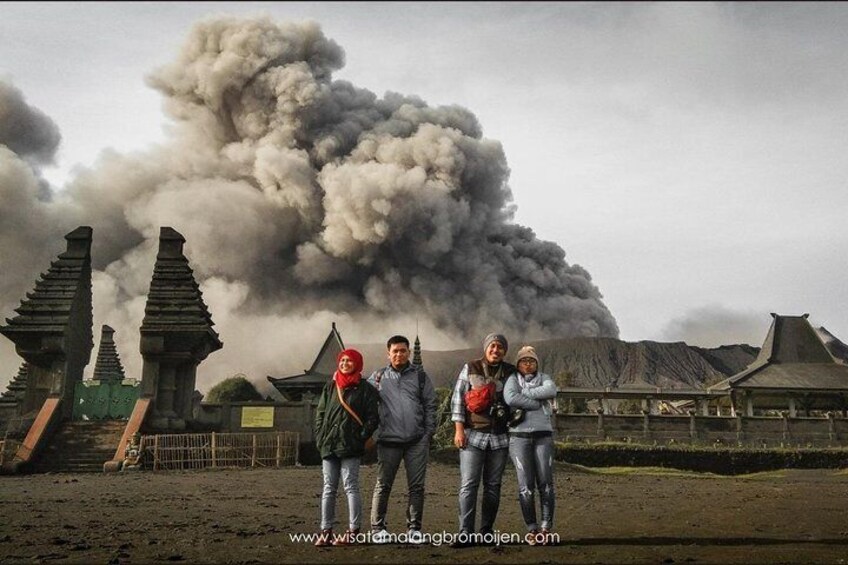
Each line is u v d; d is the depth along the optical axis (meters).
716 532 8.83
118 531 9.16
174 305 32.62
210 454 27.89
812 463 36.88
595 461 35.75
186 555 7.12
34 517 10.83
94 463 27.69
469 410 7.78
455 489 17.36
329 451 7.70
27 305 31.73
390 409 7.89
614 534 8.57
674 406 65.56
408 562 6.53
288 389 47.94
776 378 50.91
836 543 7.84
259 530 9.26
